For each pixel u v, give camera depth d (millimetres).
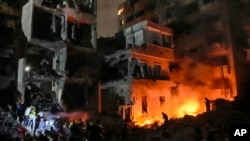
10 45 28094
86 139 14758
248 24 34469
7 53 27797
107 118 26688
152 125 26672
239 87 32500
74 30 28625
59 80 26531
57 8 26906
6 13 28359
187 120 25719
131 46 32531
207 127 20500
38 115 20109
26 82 24719
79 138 16516
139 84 29250
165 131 22219
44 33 26281
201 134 18328
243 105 28328
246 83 32844
